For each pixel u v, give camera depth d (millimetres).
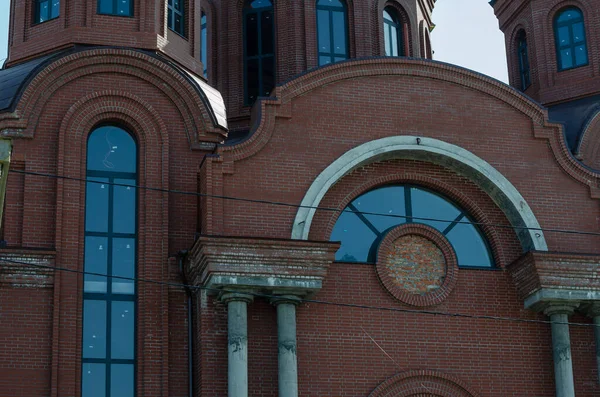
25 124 26750
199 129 27688
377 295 26328
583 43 35375
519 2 36875
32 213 26156
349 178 27172
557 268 26250
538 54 35719
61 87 27328
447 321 26578
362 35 35188
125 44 28938
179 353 25734
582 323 27172
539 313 27031
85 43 28750
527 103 28266
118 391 25359
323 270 25016
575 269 26344
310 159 26547
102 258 26328
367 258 26859
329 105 27078
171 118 27734
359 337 25891
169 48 29594
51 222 26172
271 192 26016
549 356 26844
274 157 26312
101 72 27641
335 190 26953
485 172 27422
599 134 31062
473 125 27859
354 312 26078
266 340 25250
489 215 27812
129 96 27547
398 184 27812
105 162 27203
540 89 35406
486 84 28172
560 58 35562
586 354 27000
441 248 27047
